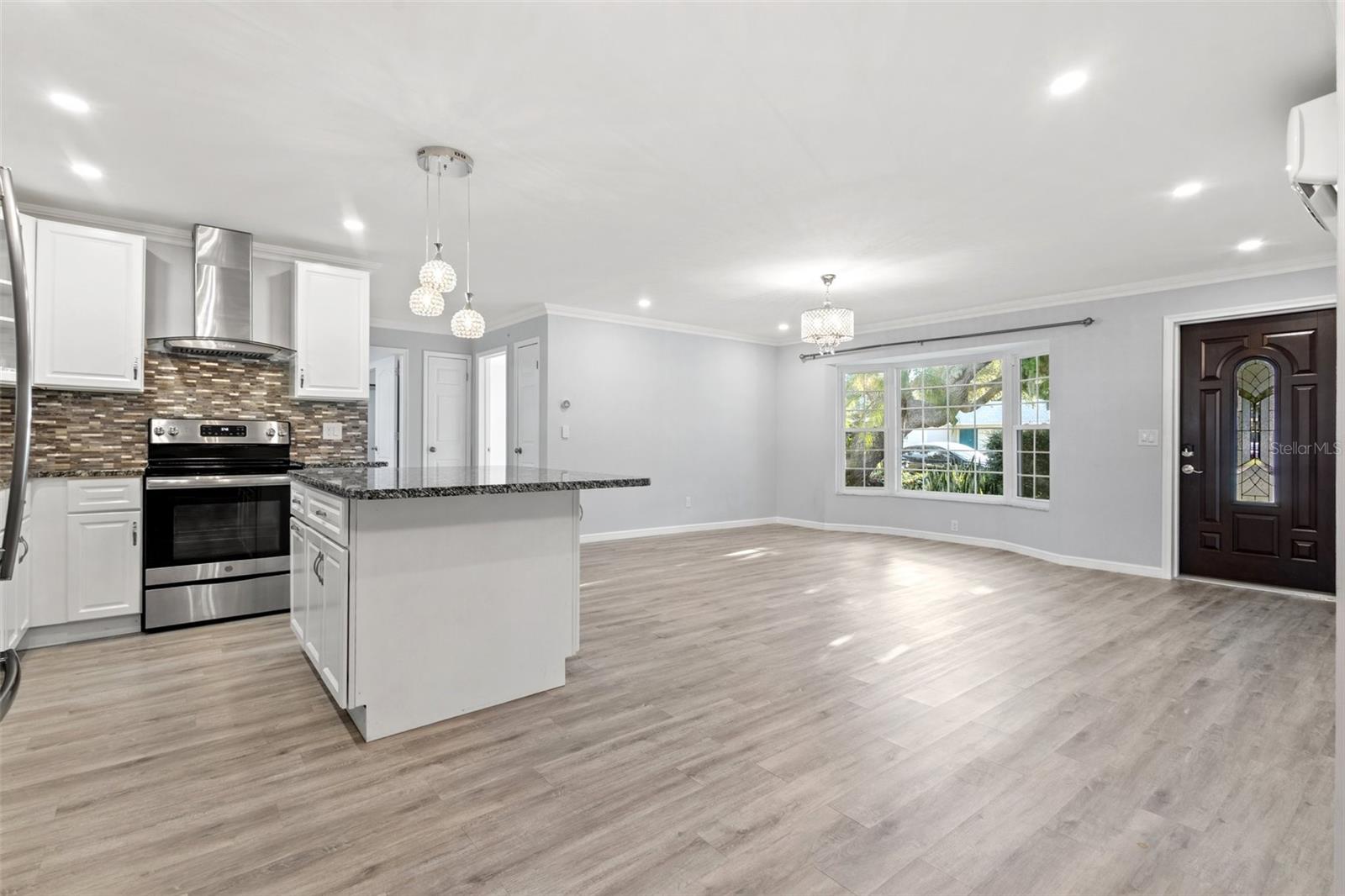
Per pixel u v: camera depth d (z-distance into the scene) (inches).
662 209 137.0
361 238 155.3
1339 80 31.4
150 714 94.2
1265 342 175.9
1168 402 188.5
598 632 134.4
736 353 297.3
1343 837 31.0
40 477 122.0
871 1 73.3
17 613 114.4
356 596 85.7
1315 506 168.7
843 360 283.4
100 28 77.0
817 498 295.4
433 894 58.2
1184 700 100.2
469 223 145.3
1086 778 77.9
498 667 98.3
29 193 126.9
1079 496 206.7
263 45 80.8
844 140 106.2
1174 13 75.2
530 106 95.8
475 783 76.7
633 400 260.7
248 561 142.5
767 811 71.1
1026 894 58.4
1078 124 101.1
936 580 184.1
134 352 135.3
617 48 82.1
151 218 140.5
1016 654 121.4
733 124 101.2
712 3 73.6
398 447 273.9
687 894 58.2
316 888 59.0
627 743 86.6
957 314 240.1
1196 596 166.6
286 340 161.6
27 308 34.7
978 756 83.3
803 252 167.5
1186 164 114.7
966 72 87.4
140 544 132.5
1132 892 58.8
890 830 67.7
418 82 89.4
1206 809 71.5
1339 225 31.5
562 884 59.6
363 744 86.0
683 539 260.1
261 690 103.3
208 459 150.7
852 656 120.5
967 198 130.5
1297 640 129.6
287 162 113.9
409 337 271.6
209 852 63.7
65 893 58.0
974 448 249.6
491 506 97.7
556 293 217.0
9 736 87.4
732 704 98.8
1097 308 203.8
